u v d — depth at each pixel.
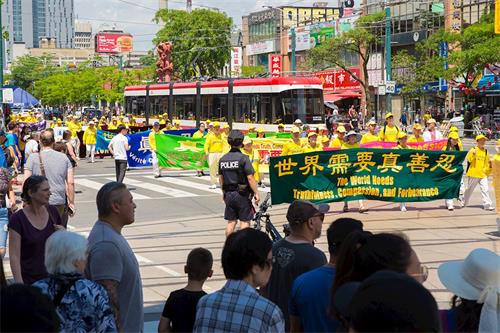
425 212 16.52
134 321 5.39
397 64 58.94
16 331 2.61
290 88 33.88
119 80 84.81
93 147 31.73
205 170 27.83
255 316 4.18
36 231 6.93
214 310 4.25
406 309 2.28
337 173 15.23
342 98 71.31
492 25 45.78
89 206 18.84
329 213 16.69
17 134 22.98
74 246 4.69
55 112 89.62
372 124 17.69
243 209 11.45
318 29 79.44
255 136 25.19
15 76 132.88
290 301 4.74
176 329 5.90
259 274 4.35
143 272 11.09
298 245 5.53
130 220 5.47
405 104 62.03
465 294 4.04
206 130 28.72
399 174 15.62
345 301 3.46
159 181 24.55
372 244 3.57
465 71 47.97
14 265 6.79
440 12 60.47
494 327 3.96
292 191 14.91
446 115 53.72
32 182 6.91
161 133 25.61
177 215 17.11
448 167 15.87
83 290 4.64
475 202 18.06
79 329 4.59
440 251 12.09
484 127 46.78
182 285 10.23
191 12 70.38
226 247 4.38
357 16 72.44
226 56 71.19
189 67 70.25
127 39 154.00
